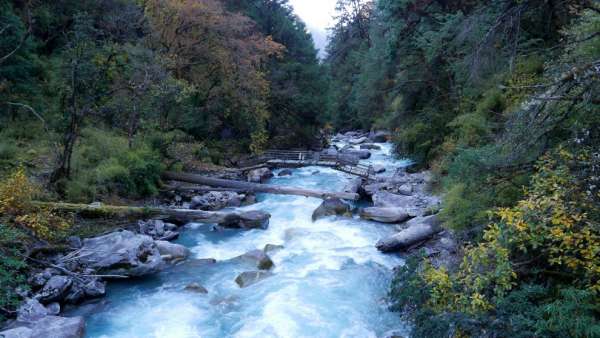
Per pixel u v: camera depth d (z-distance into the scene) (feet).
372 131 112.37
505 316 16.31
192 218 38.34
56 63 53.21
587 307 14.38
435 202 41.93
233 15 69.15
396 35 58.95
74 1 62.23
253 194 52.49
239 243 36.45
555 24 35.47
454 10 51.11
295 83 85.46
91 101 39.83
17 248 25.64
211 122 67.82
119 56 53.36
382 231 38.29
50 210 30.32
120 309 25.11
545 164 18.83
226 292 27.45
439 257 28.22
